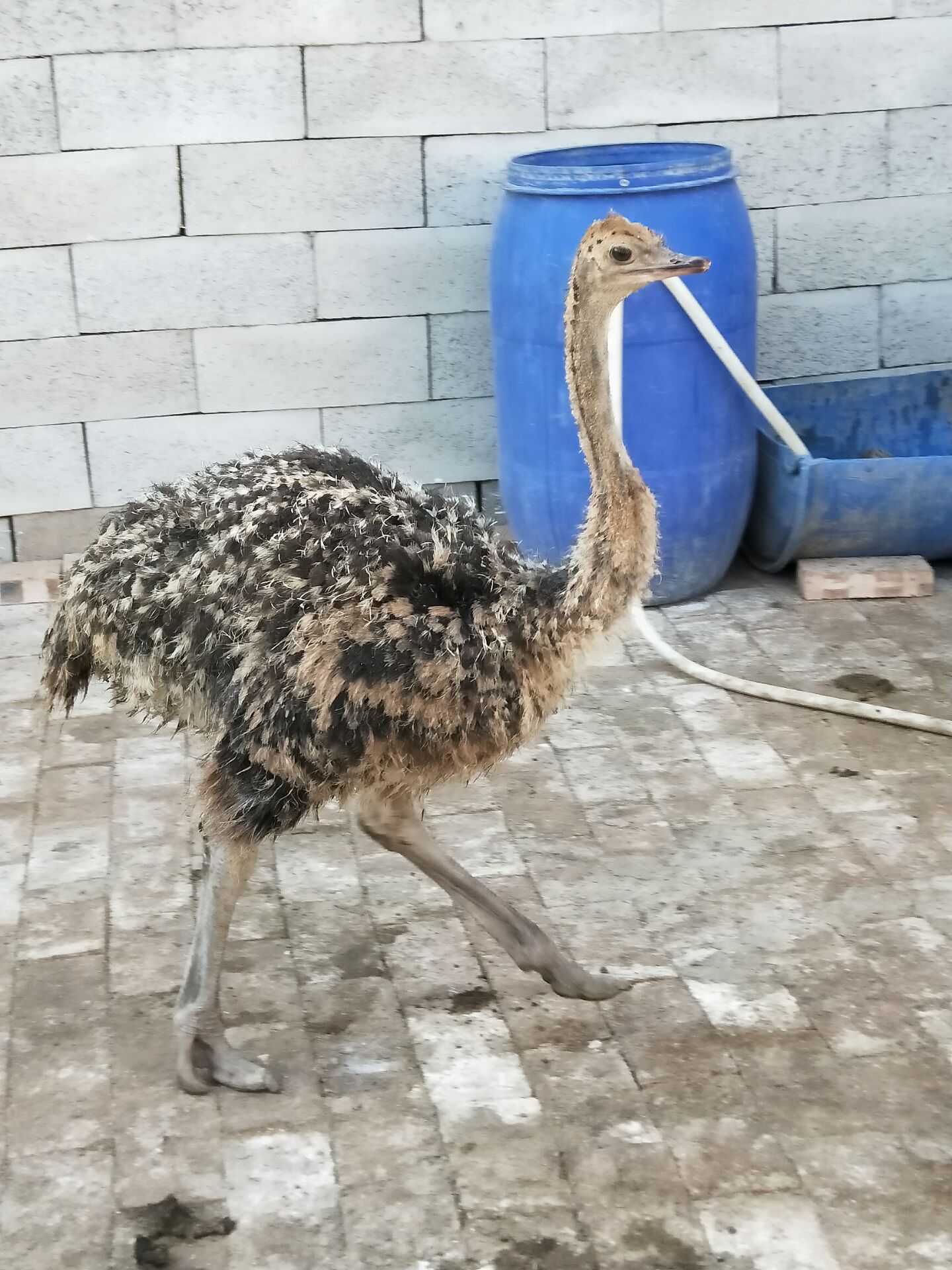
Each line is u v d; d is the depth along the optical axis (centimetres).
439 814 331
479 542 251
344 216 441
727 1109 250
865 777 340
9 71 420
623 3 434
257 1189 237
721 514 416
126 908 302
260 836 247
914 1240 222
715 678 381
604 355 251
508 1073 259
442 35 430
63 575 276
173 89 427
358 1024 271
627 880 307
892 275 464
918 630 407
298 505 248
